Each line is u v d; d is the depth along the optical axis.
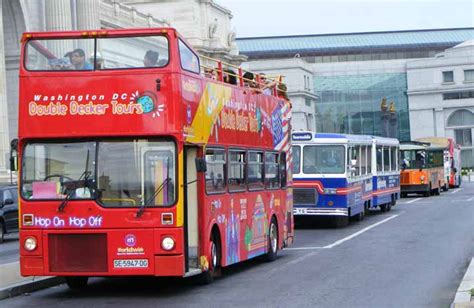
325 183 33.97
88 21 60.34
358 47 160.38
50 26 57.66
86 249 15.62
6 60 56.94
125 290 17.23
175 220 15.43
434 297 15.38
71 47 15.95
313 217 38.03
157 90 15.59
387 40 161.25
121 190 15.56
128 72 15.67
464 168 145.25
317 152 34.19
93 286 18.06
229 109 18.56
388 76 150.62
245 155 19.67
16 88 57.41
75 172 15.71
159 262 15.40
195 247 16.67
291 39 161.12
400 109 150.75
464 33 163.38
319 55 159.25
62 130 15.78
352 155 35.34
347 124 150.75
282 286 17.19
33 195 15.81
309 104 145.50
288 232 23.62
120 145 15.69
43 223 15.73
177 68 15.66
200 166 16.08
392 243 26.47
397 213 42.72
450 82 148.50
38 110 15.88
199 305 14.87
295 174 34.19
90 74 15.80
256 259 21.98
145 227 15.45
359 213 36.91
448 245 25.33
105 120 15.66
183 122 15.71
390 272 19.20
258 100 20.86
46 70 15.94
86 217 15.57
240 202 19.22
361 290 16.39
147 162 15.59
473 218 37.12
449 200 55.78
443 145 75.50
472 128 148.50
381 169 42.31
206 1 104.50
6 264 21.61
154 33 15.71
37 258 15.73
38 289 17.66
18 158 15.97
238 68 19.86
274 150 22.23
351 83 150.62
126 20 81.56
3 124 52.03
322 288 16.77
